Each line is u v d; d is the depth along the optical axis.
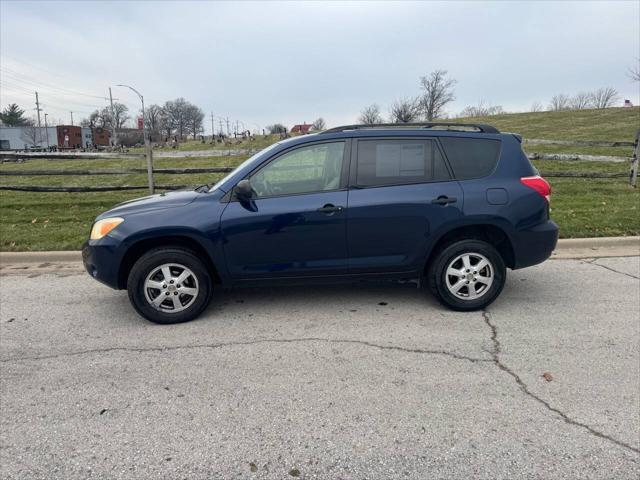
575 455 2.41
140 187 9.70
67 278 5.62
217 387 3.11
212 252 4.04
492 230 4.27
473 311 4.33
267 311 4.43
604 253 6.33
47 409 2.89
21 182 14.79
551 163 14.23
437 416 2.75
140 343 3.79
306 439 2.57
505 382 3.11
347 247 4.12
